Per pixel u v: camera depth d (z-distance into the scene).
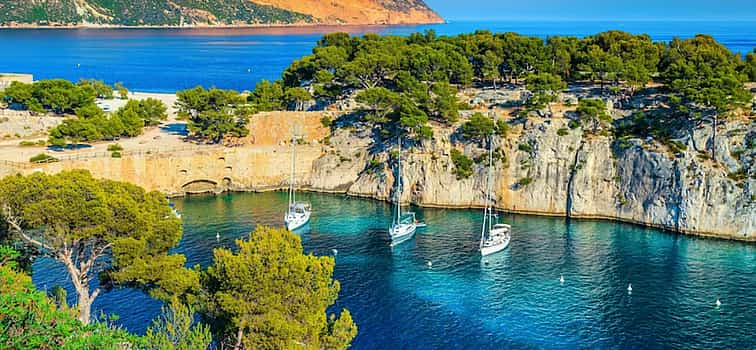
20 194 68.62
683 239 124.06
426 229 127.88
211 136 158.88
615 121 142.25
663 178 129.88
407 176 146.00
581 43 188.75
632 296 98.75
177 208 139.25
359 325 89.44
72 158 139.88
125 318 86.56
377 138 155.38
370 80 179.62
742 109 133.50
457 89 168.75
